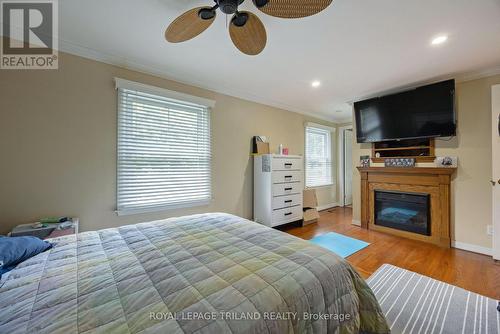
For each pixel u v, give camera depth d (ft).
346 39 6.48
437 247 9.37
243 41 5.37
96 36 6.48
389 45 6.80
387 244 9.73
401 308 5.44
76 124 7.09
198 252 3.89
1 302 2.54
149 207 8.48
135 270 3.27
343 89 10.84
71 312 2.36
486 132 8.55
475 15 5.39
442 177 9.47
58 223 6.28
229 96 10.98
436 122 9.34
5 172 6.13
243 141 11.55
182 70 8.72
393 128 10.72
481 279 6.73
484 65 8.09
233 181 11.11
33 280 3.01
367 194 12.05
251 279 3.00
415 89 9.84
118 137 7.82
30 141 6.43
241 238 4.57
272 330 2.46
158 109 8.73
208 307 2.46
